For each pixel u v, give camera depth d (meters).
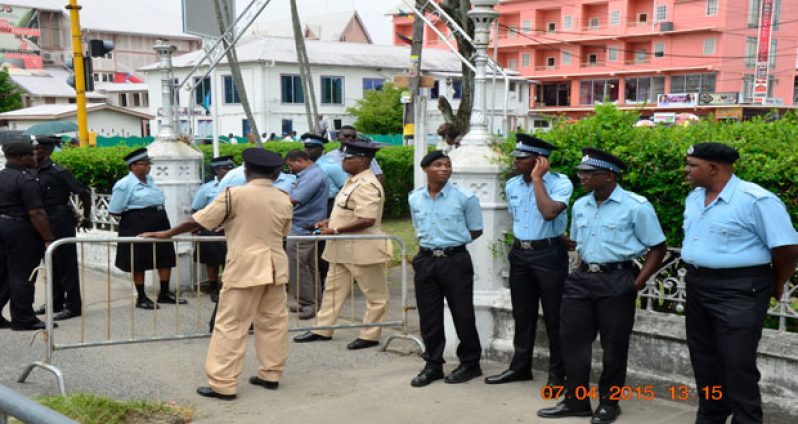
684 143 5.10
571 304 4.68
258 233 5.16
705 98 44.12
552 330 5.12
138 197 7.73
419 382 5.40
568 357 4.71
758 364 4.53
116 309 7.86
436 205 5.35
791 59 48.59
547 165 4.93
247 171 5.30
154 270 6.69
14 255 6.73
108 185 10.12
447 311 6.09
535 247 5.07
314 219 7.59
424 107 10.34
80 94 12.70
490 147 5.85
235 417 4.80
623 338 4.55
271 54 38.31
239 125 38.41
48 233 6.76
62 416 1.76
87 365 5.83
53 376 5.52
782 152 4.75
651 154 5.09
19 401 1.86
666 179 5.07
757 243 3.92
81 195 7.65
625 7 48.25
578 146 5.55
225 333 5.14
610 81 50.19
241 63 37.91
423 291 5.45
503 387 5.36
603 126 5.65
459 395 5.20
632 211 4.45
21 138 6.90
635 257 4.58
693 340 4.27
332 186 8.62
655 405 4.88
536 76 52.94
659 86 48.00
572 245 5.18
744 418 3.98
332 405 5.03
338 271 6.60
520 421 4.70
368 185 6.47
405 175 15.27
